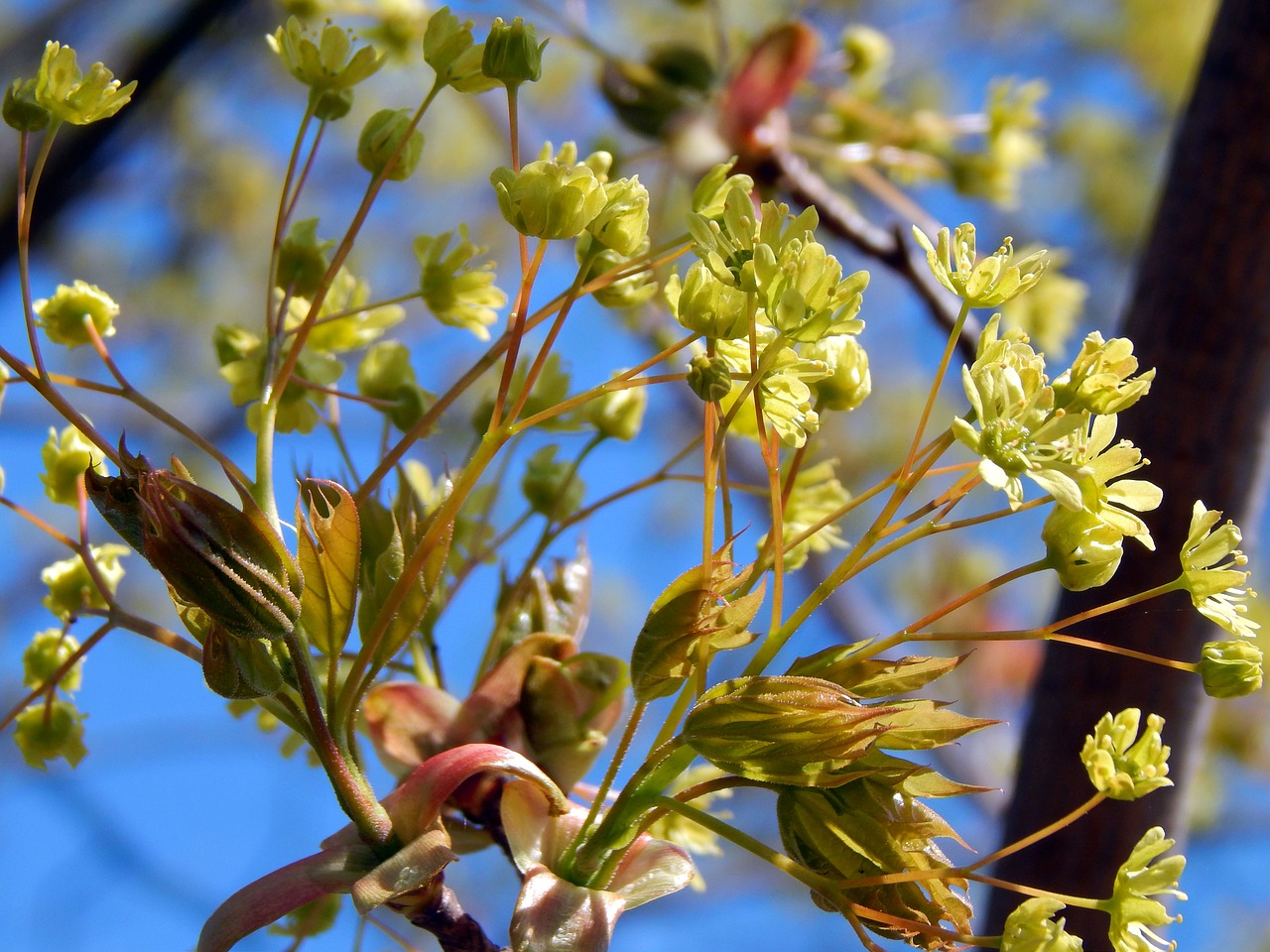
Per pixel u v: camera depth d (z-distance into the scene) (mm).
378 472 406
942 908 393
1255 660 396
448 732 419
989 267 391
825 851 393
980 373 388
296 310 430
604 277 400
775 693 387
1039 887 452
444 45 408
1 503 408
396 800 394
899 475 393
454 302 423
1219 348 457
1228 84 462
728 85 605
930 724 393
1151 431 458
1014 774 460
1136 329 463
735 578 391
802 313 387
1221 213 459
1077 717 454
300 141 411
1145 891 387
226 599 384
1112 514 389
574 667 420
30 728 415
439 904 401
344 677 420
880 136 622
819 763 390
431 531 395
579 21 623
